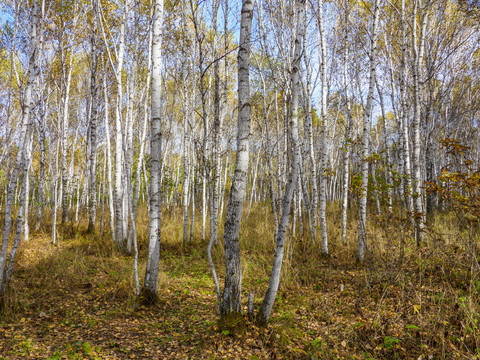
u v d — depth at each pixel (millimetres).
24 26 9039
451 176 4609
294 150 4070
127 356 3496
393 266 5539
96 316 4656
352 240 9055
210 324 4258
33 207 16484
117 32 9781
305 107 10273
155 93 5188
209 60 9266
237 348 3555
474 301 3971
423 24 8336
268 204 18234
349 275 6336
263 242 9547
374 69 7250
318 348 3465
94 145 11555
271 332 3822
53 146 16875
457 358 3033
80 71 15438
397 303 4457
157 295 5242
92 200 11602
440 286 4812
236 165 3900
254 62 11383
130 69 8531
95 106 11422
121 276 6312
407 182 8805
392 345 3344
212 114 12500
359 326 3797
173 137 20406
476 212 4562
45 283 5895
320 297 5309
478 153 16188
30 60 4996
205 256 8617
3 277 4918
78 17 11258
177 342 3850
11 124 13391
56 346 3672
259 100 13164
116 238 9297
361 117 16375
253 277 6570
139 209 16938
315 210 9750
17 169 4898
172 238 10578
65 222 12875
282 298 5332
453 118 13805
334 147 23828
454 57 11906
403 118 9141
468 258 5016
